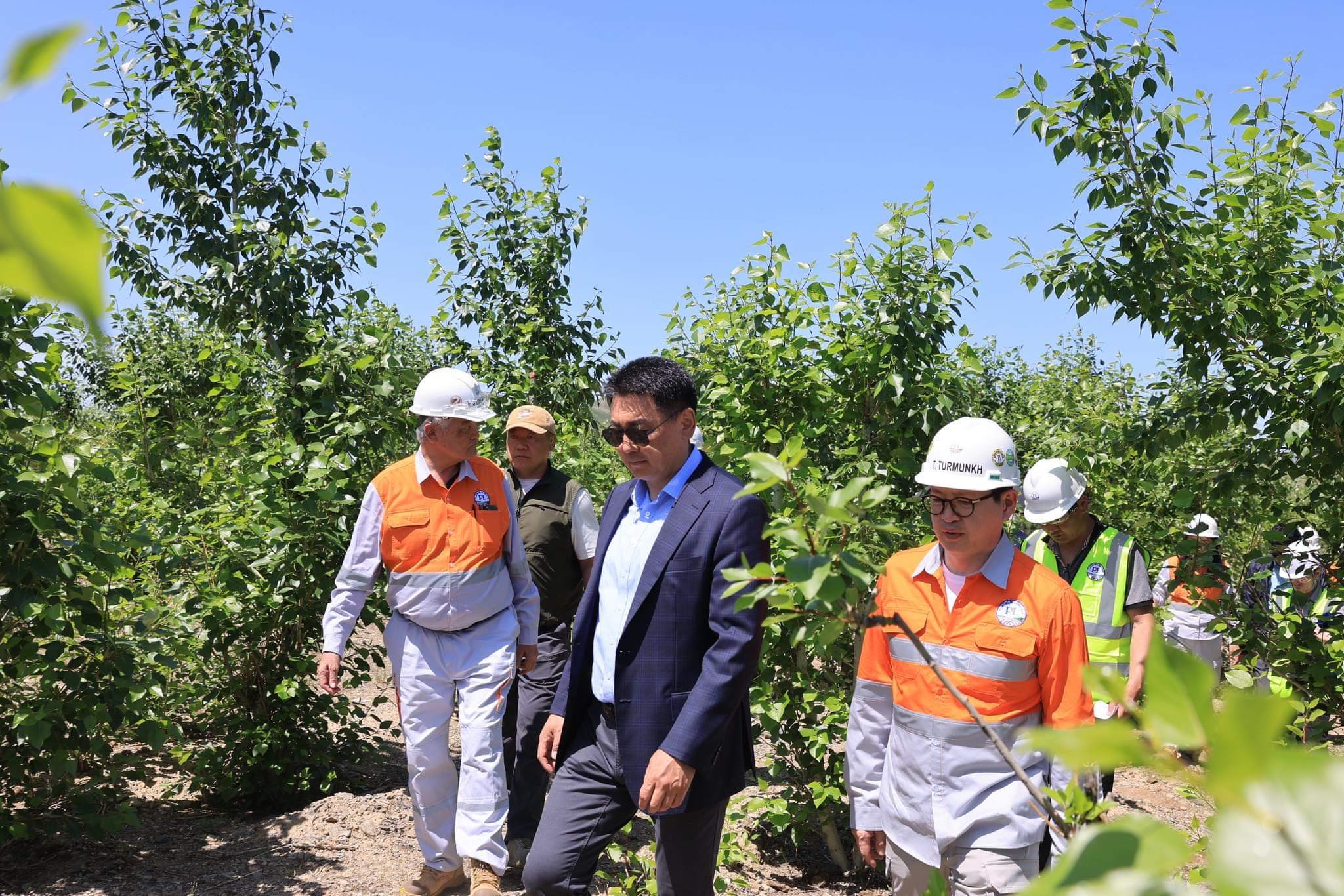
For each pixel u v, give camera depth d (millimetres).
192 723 6207
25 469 4148
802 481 4527
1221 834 332
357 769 6121
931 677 2609
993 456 2570
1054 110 4305
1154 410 4742
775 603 1596
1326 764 335
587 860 2854
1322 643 4379
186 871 4289
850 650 4832
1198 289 4328
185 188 6164
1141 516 5926
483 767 3889
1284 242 4422
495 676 4016
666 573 2797
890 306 4715
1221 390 4484
